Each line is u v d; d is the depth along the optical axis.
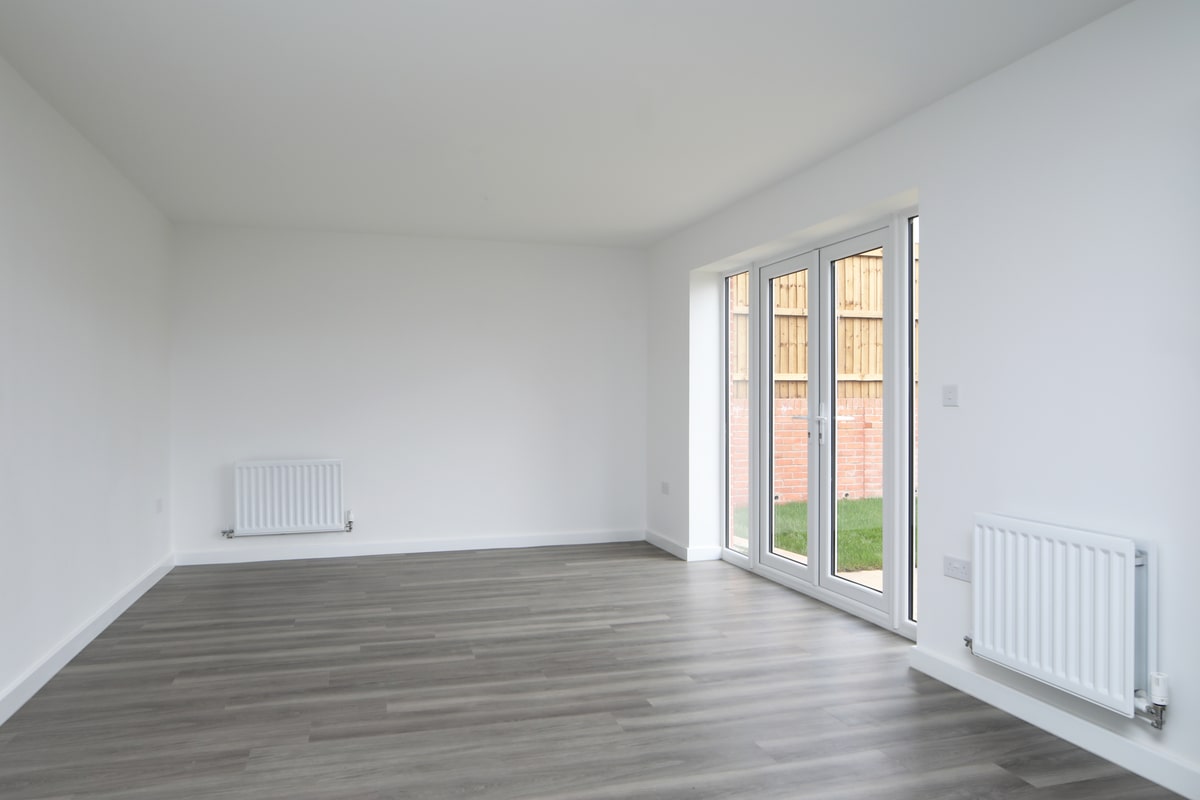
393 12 2.58
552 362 6.53
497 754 2.65
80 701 3.11
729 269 5.77
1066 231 2.80
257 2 2.51
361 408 6.10
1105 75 2.65
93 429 3.95
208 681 3.34
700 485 5.94
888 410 4.05
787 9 2.57
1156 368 2.50
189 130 3.73
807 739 2.78
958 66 3.04
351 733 2.82
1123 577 2.48
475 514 6.35
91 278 3.93
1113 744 2.61
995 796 2.38
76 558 3.72
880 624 4.15
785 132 3.76
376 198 5.02
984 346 3.15
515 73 3.08
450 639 3.94
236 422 5.84
